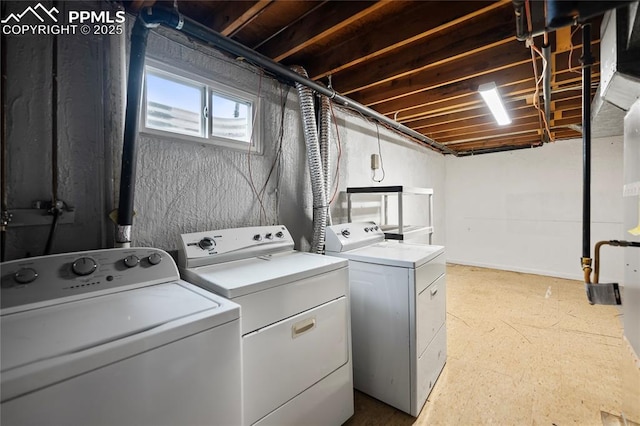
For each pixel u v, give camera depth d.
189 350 0.93
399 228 2.71
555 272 4.81
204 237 1.68
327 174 2.53
